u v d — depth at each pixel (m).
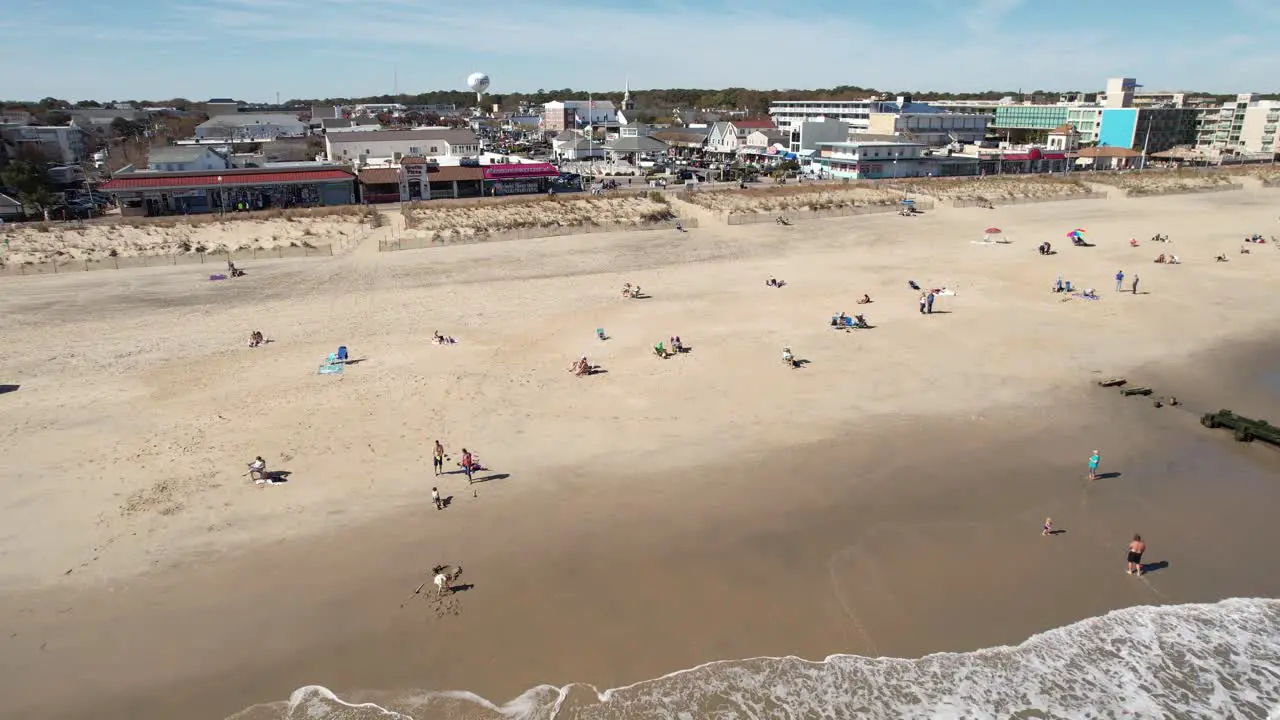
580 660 21.05
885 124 156.12
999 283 60.41
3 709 19.00
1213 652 21.95
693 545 25.86
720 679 20.58
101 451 31.58
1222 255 69.38
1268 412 36.78
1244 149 171.00
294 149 132.50
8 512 26.97
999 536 26.61
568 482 29.78
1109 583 24.45
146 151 147.88
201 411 35.62
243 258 67.69
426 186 97.31
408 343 45.41
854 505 28.34
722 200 95.00
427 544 25.77
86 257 65.69
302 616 22.39
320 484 29.31
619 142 149.62
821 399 37.56
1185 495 29.48
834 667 21.08
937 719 19.69
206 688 19.94
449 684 20.19
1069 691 20.61
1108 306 53.72
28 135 143.88
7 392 37.66
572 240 76.69
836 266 66.50
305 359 42.62
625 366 41.75
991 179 117.19
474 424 34.56
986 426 34.91
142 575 23.91
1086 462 31.88
